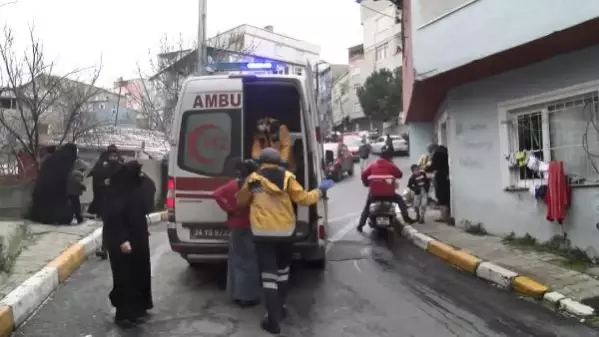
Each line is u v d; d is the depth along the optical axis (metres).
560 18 7.57
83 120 20.42
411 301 6.73
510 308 6.44
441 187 12.23
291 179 5.74
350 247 10.30
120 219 5.84
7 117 17.20
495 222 10.36
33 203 11.38
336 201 18.31
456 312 6.28
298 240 7.07
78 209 11.57
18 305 5.75
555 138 9.01
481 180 10.71
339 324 5.85
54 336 5.43
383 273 8.21
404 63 17.28
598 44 8.05
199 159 7.17
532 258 8.27
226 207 6.37
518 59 9.08
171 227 7.16
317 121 8.52
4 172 16.64
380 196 11.61
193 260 7.28
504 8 8.53
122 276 5.87
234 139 7.18
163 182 17.27
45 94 16.41
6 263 7.29
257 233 5.61
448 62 9.83
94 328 5.68
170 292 7.06
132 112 33.38
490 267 7.77
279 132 7.48
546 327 5.76
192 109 7.26
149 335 5.47
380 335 5.52
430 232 10.88
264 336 5.45
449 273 8.22
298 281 7.70
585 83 8.24
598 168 8.14
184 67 22.31
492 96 10.32
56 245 8.98
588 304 6.22
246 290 6.40
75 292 7.04
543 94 9.04
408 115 17.09
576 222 8.43
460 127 11.31
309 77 8.12
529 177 9.64
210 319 5.98
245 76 7.25
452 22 9.67
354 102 65.31
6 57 15.97
